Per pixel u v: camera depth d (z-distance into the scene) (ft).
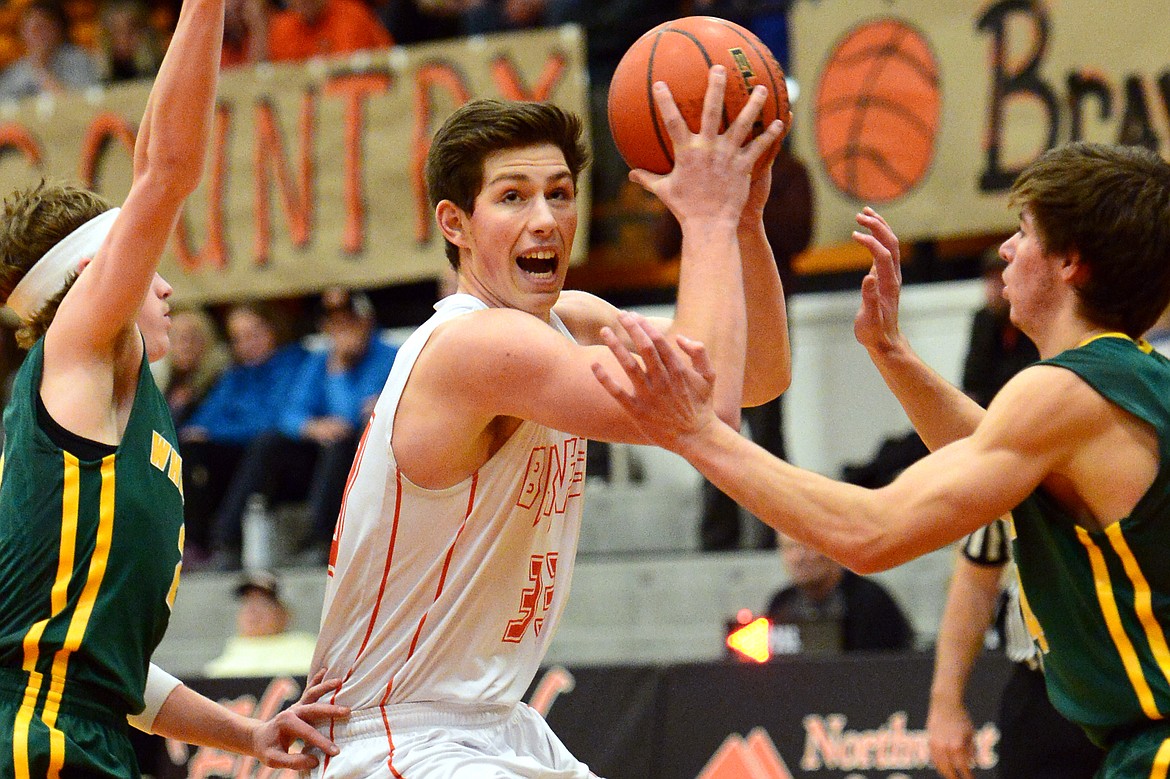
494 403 23.40
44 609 24.25
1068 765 33.30
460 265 25.88
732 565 63.62
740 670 45.83
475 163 24.58
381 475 24.48
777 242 65.16
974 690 42.96
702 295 22.98
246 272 76.89
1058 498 22.75
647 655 63.77
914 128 65.92
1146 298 23.03
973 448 22.18
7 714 23.76
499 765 24.41
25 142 80.89
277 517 72.49
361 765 24.67
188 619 69.41
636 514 70.33
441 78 73.67
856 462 73.92
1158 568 21.86
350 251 75.20
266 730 26.12
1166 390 22.25
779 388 27.50
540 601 25.64
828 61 67.31
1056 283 23.38
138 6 89.40
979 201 64.95
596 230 75.41
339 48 79.00
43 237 26.53
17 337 27.71
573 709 46.96
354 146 75.10
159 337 27.09
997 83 64.69
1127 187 22.74
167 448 25.99
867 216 26.23
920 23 65.72
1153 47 62.28
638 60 24.52
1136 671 22.04
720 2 73.46
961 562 36.06
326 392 73.36
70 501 24.38
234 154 77.00
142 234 24.13
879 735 43.62
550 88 71.67
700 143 23.47
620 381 22.67
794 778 44.11
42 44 91.66
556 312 27.40
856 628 51.88
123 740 25.02
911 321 75.61
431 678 24.97
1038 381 22.11
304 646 58.90
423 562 24.66
